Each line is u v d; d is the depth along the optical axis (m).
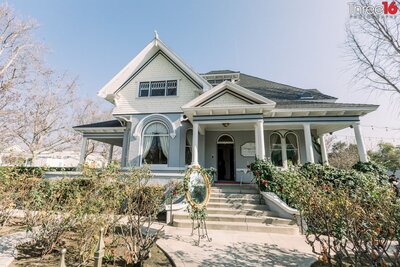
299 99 14.23
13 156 10.83
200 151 13.25
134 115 13.01
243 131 13.80
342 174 8.50
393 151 26.78
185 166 11.96
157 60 13.73
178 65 13.30
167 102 12.88
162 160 12.12
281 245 5.65
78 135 24.94
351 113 11.00
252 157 13.33
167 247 5.29
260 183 8.99
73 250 4.70
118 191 5.14
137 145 12.37
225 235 6.48
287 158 13.31
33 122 21.02
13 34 18.52
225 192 9.74
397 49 11.32
